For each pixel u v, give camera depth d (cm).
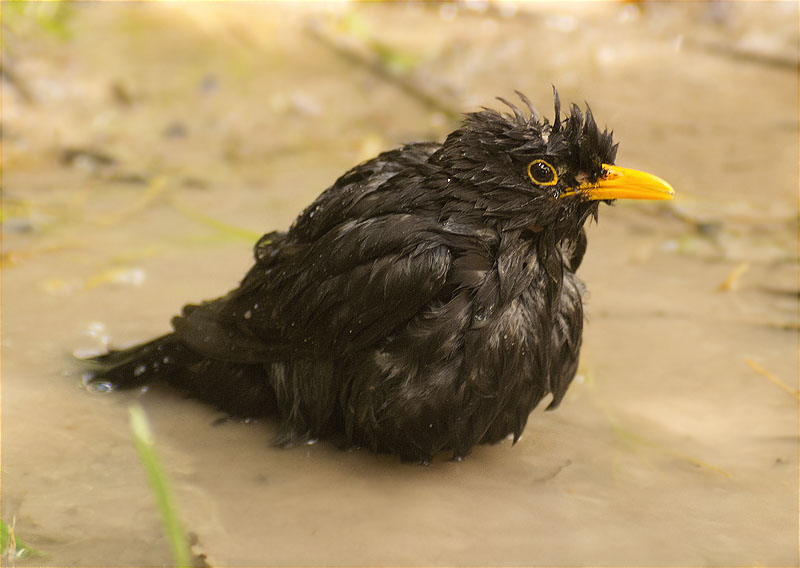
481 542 707
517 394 766
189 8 1903
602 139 753
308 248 800
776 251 1214
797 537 714
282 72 1767
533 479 789
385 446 800
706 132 1575
